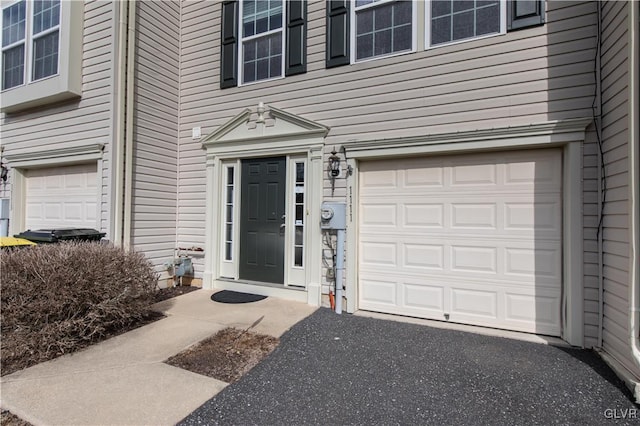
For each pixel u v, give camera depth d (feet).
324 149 14.33
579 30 10.62
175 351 9.62
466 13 12.14
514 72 11.41
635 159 8.09
